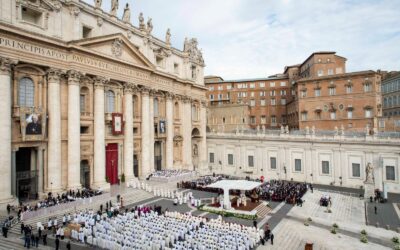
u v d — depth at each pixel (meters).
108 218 27.00
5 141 28.61
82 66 36.53
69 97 35.31
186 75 58.97
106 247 22.08
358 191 45.28
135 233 23.70
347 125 61.19
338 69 71.44
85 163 38.59
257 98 89.88
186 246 21.38
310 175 52.41
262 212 32.06
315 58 71.62
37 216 26.59
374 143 46.28
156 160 52.47
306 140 52.69
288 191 40.97
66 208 29.08
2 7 29.02
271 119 88.44
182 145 57.94
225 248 20.94
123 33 44.56
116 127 41.56
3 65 28.61
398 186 44.38
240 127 76.00
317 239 25.53
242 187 32.25
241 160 60.44
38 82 33.06
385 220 31.84
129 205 33.56
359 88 59.88
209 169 63.41
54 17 33.94
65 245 22.44
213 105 80.19
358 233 27.36
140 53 44.97
